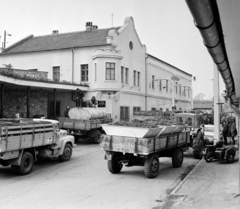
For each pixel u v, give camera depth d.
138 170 12.12
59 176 10.85
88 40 31.17
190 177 10.35
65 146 14.15
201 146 15.22
